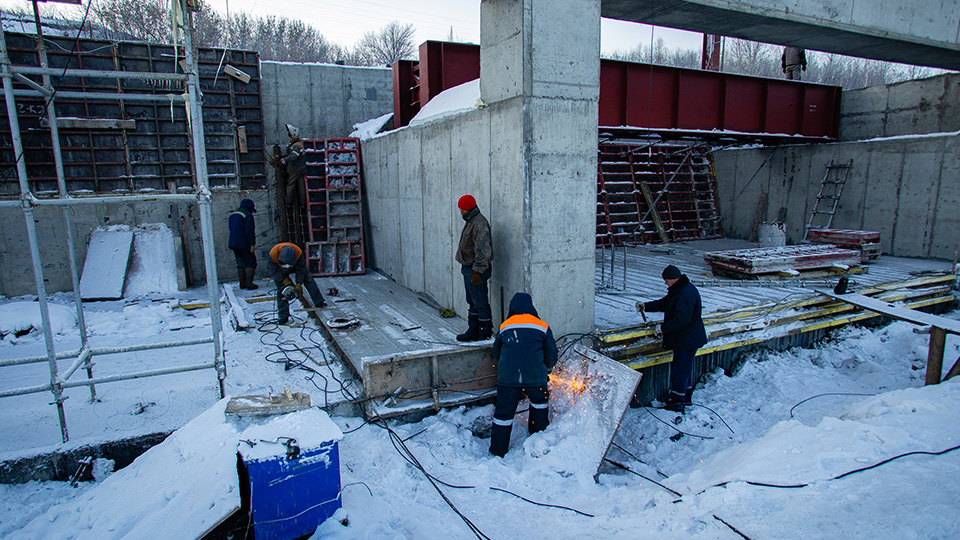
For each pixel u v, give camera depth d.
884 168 10.72
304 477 2.97
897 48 7.45
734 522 2.96
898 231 10.54
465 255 5.42
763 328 6.39
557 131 4.93
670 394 5.48
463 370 5.03
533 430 4.53
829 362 6.82
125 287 8.99
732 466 3.84
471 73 10.06
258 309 7.75
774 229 10.88
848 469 3.30
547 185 4.95
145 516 3.07
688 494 3.56
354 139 10.91
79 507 3.37
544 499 3.64
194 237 9.91
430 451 4.23
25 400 4.54
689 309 4.98
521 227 4.98
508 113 5.04
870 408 4.38
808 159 12.20
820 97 12.09
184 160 9.87
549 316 5.15
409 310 7.20
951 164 9.59
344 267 10.13
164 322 7.26
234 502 2.98
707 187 14.28
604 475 4.17
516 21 4.75
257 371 5.16
